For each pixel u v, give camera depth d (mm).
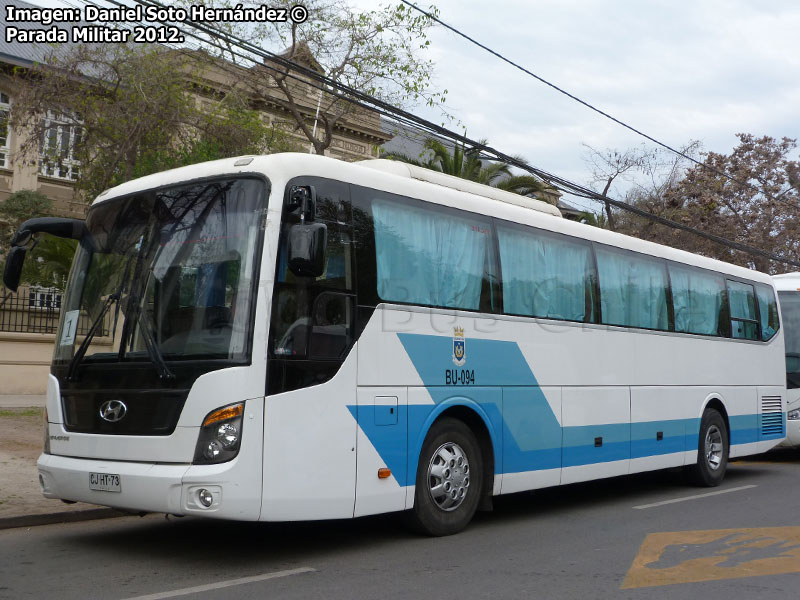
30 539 7805
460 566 6809
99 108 18344
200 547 7492
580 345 9930
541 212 10297
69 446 7078
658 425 11273
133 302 6973
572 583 6297
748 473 14367
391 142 36312
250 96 21344
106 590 5949
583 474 9805
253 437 6324
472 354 8375
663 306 11672
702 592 6082
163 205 7250
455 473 8148
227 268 6672
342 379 6996
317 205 7078
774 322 14734
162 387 6555
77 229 7797
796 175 36938
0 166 26469
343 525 8617
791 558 7230
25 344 19484
